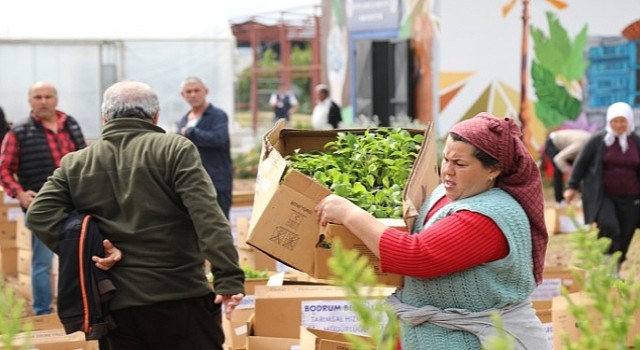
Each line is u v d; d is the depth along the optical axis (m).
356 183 4.38
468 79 18.91
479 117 3.96
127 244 5.09
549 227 11.43
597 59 18.92
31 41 22.02
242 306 6.90
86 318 5.02
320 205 4.07
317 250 4.11
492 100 18.95
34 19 23.17
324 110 21.17
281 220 4.13
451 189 3.96
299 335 6.09
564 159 12.79
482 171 3.90
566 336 2.81
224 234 5.00
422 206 4.19
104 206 5.13
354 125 20.34
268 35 36.81
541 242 4.00
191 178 5.05
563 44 18.91
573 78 18.92
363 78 21.28
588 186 10.05
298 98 44.44
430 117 19.39
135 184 5.09
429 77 19.42
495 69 18.92
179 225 5.12
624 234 10.04
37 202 5.18
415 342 4.00
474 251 3.82
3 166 9.11
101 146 5.21
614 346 2.71
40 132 9.16
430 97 19.39
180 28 24.09
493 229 3.83
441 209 3.94
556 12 18.89
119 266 5.09
